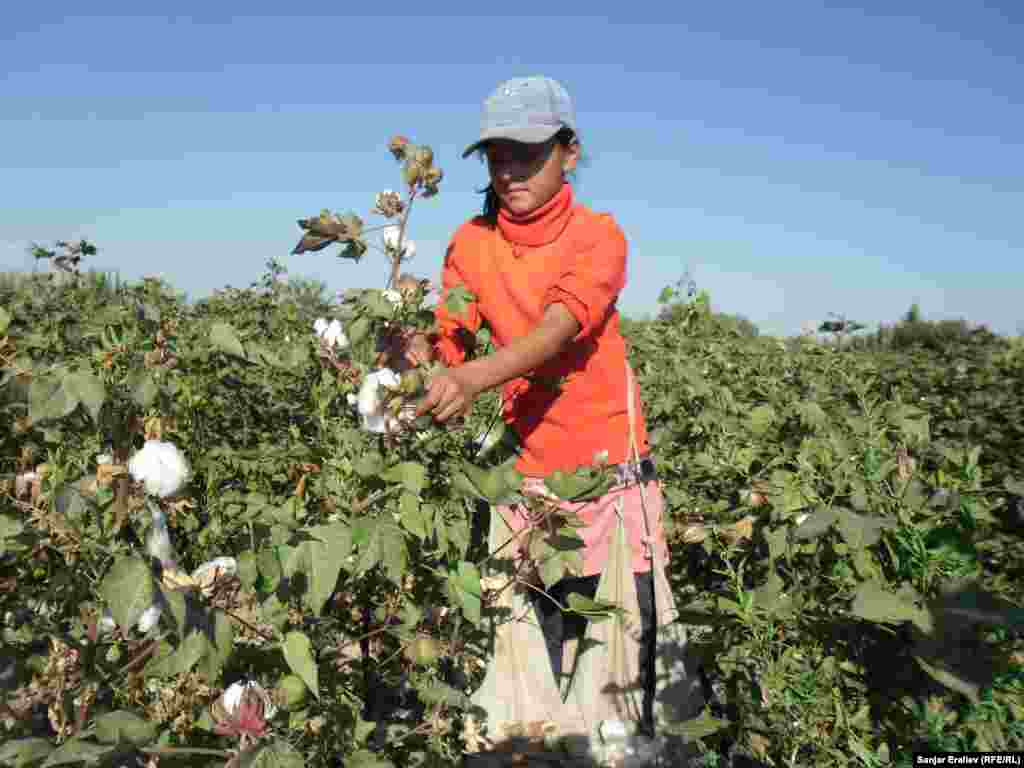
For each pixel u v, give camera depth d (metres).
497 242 2.23
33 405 1.21
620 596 2.14
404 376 1.53
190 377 3.20
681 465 3.10
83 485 1.30
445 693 1.77
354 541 1.37
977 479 1.88
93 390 1.23
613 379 2.21
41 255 4.50
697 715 2.09
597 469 1.89
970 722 1.46
